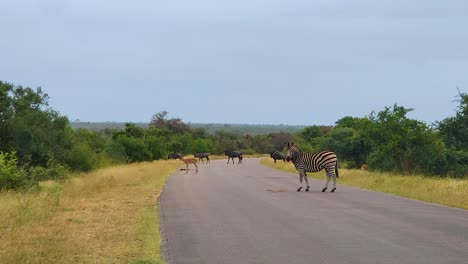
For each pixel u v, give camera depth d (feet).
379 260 28.14
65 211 49.11
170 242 34.12
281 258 29.04
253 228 39.37
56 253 29.63
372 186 75.00
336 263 27.58
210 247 32.40
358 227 39.37
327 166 69.46
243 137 385.91
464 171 107.45
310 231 37.76
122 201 58.03
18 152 87.30
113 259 28.89
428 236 35.35
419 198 59.88
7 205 47.26
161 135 248.11
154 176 100.53
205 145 278.87
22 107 93.45
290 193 67.31
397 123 105.81
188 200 59.21
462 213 47.11
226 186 79.10
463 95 123.34
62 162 96.63
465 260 28.04
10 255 28.14
